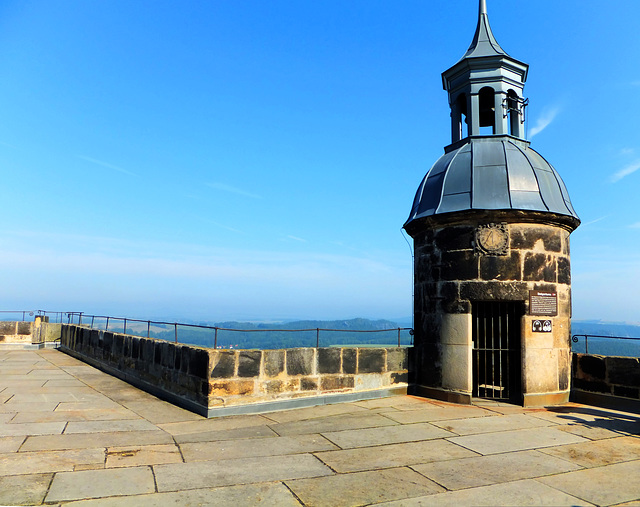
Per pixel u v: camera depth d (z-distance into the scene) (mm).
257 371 9375
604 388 10328
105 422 8297
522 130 12148
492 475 5992
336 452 6836
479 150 11250
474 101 11953
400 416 9094
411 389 11305
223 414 8938
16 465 5922
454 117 12602
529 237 10414
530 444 7367
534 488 5586
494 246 10320
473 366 11227
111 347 14375
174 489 5348
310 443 7266
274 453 6742
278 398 9570
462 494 5375
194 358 9430
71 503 4895
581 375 10781
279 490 5402
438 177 11492
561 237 10852
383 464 6344
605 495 5418
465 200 10648
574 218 10836
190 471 5938
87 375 13859
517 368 10469
